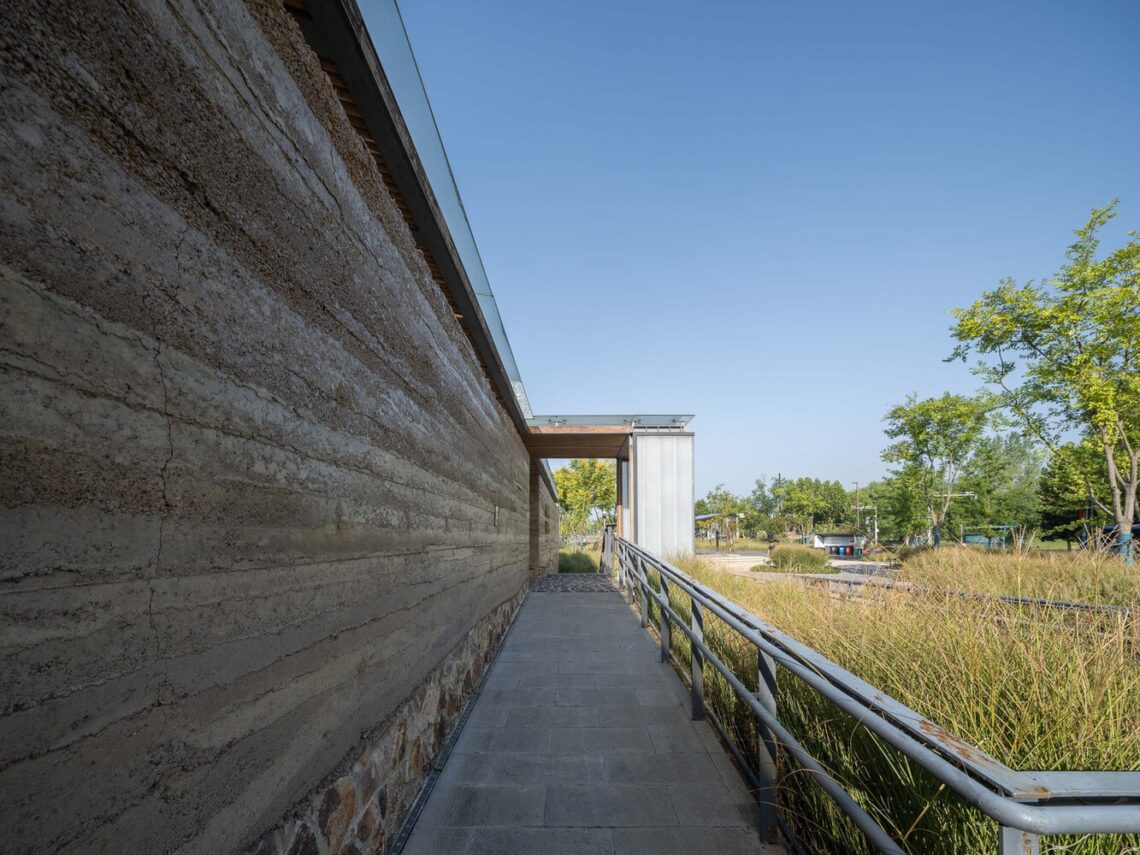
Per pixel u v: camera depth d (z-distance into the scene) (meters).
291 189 1.49
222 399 1.18
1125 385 11.18
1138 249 10.87
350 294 1.86
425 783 2.76
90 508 0.85
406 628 2.42
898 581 4.05
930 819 1.67
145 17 0.98
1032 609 2.93
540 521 12.59
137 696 0.94
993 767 0.98
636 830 2.36
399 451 2.32
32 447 0.76
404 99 2.27
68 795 0.81
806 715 2.61
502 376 5.24
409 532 2.46
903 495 19.75
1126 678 2.12
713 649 4.07
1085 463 12.38
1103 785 0.91
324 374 1.66
